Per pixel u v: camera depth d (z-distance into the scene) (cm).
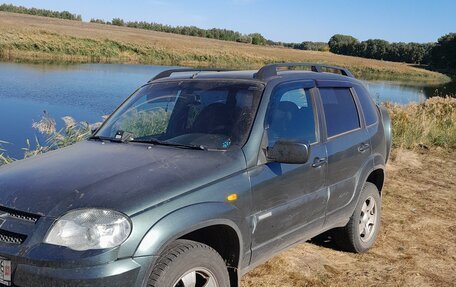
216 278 322
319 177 429
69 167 339
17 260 278
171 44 7312
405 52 14625
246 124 379
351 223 504
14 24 6419
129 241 279
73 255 272
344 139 472
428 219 665
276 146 368
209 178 330
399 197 769
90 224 279
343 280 461
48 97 1883
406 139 1200
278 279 452
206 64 6575
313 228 438
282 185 384
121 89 2312
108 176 318
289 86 429
